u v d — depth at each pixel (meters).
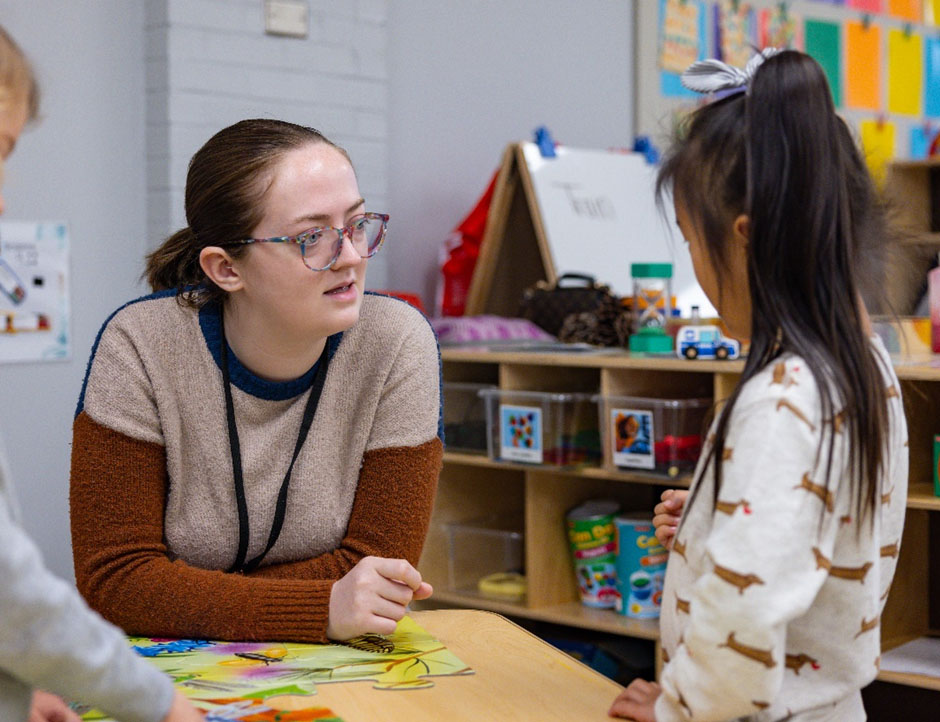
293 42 2.87
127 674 0.75
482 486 2.74
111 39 2.67
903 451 0.98
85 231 2.66
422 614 1.29
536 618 2.47
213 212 1.26
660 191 1.00
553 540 2.52
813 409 0.84
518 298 3.04
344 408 1.38
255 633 1.19
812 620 0.90
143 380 1.31
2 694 0.74
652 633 2.28
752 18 4.02
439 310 3.08
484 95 3.38
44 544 2.64
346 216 1.26
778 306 0.88
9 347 2.57
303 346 1.31
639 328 2.38
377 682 1.03
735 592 0.81
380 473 1.37
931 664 1.95
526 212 3.00
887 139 4.52
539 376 2.51
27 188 2.57
